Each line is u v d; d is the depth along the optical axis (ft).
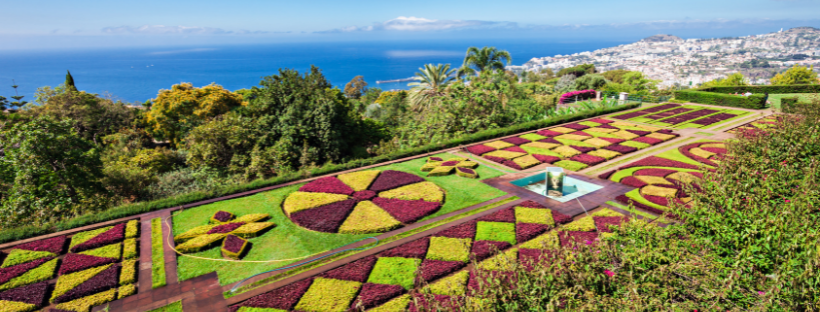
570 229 51.72
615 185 68.39
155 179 80.07
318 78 102.17
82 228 55.93
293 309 37.99
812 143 42.70
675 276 25.67
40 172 64.49
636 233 29.94
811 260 22.66
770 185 35.45
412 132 111.75
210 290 42.04
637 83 253.44
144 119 139.74
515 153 88.58
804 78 237.45
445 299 37.76
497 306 24.45
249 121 94.17
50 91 133.18
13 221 62.34
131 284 42.98
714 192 32.40
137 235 54.24
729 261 26.89
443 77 152.56
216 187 70.44
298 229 55.01
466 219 56.75
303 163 88.89
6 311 38.34
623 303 23.21
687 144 92.68
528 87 184.14
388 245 49.67
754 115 123.34
